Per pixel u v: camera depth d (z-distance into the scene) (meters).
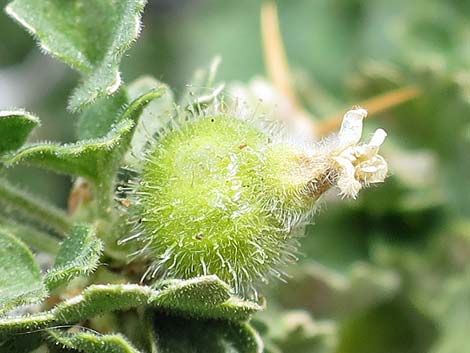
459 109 0.09
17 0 0.06
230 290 0.05
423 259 0.08
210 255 0.06
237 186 0.06
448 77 0.09
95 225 0.06
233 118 0.06
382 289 0.08
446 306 0.08
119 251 0.06
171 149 0.06
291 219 0.06
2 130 0.06
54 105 0.12
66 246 0.05
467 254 0.09
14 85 0.12
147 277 0.06
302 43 0.12
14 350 0.05
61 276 0.05
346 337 0.08
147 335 0.06
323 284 0.08
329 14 0.12
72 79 0.12
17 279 0.06
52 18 0.06
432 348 0.08
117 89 0.06
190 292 0.05
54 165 0.06
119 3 0.06
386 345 0.08
